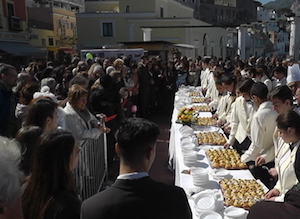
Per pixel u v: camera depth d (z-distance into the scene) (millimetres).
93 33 27406
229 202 2564
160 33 26609
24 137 2340
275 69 6773
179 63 12281
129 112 7633
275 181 3607
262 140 3416
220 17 57969
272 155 3457
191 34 26984
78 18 27406
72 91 3977
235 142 4324
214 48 34875
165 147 6965
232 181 2967
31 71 8586
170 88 10297
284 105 3082
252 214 1680
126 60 9695
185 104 7082
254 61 11969
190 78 11031
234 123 4332
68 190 1928
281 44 58688
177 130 4957
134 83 8117
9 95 3982
